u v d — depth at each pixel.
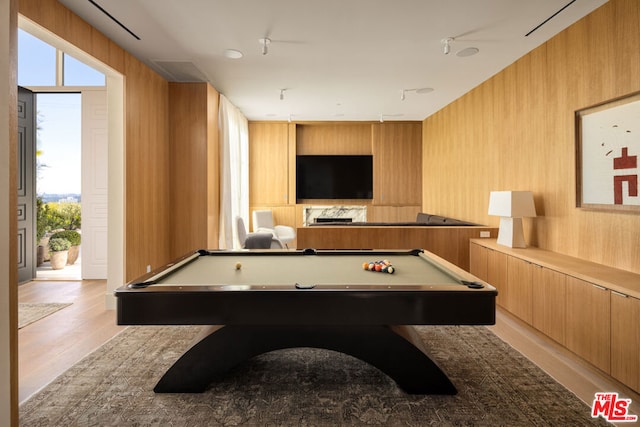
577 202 3.05
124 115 3.65
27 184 4.86
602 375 2.33
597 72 2.84
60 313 3.56
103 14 2.97
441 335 3.01
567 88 3.17
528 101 3.74
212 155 4.93
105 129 4.95
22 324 3.24
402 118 7.13
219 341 2.11
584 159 2.98
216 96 5.12
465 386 2.19
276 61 4.05
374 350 2.12
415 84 4.85
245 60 4.01
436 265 2.39
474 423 1.83
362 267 2.44
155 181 4.31
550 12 2.91
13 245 1.24
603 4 2.77
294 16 3.03
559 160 3.29
